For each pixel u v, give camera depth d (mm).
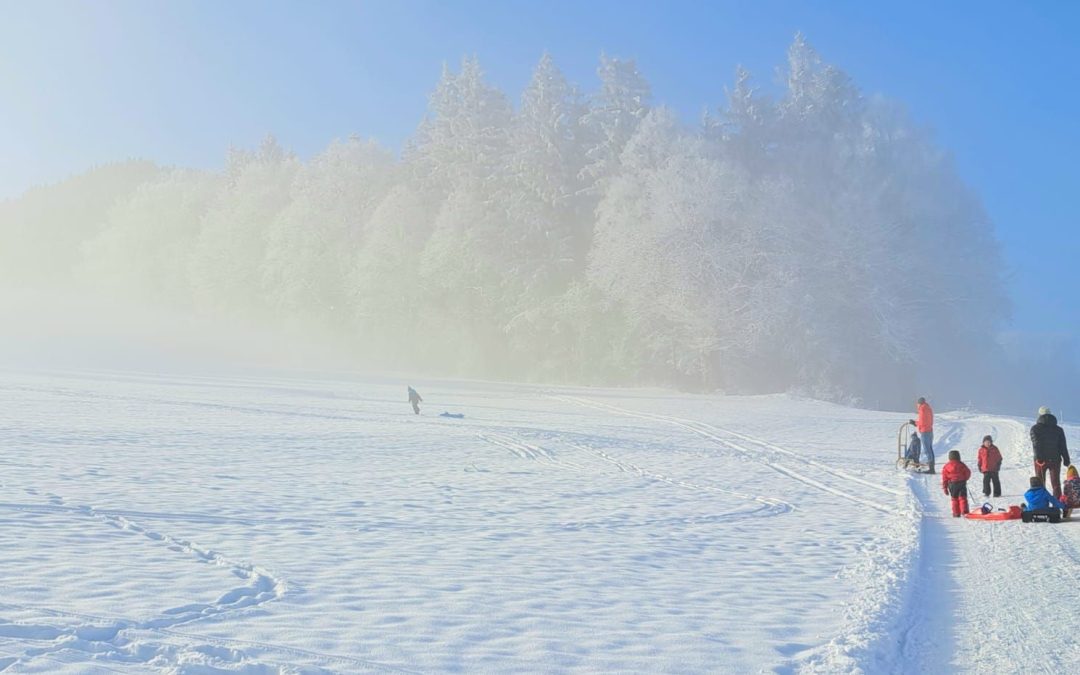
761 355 59125
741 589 8891
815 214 59438
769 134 67000
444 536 11391
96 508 11914
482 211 74312
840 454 26203
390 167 89312
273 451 21438
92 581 7668
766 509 15461
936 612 8125
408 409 38219
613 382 66250
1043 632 7422
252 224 94625
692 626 7277
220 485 15156
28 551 8836
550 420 35250
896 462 23234
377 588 8094
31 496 12539
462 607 7531
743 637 6984
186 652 5758
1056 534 12578
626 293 61000
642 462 22828
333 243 86125
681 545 11586
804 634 7168
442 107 80688
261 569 8609
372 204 86500
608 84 71188
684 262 58188
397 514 13086
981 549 11508
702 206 58594
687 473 20812
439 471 19281
